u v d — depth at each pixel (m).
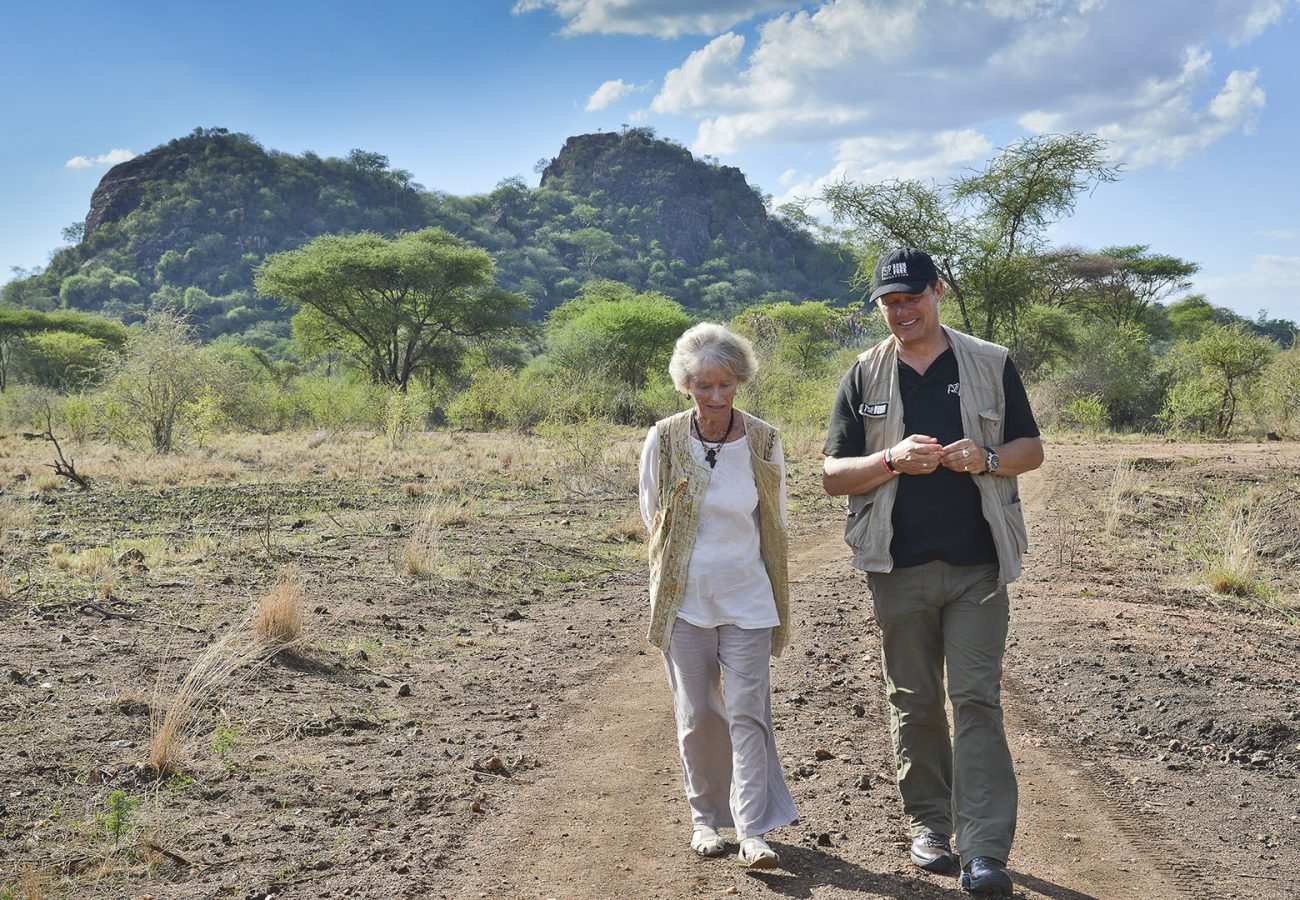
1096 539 11.00
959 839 3.41
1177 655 6.26
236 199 185.25
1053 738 5.07
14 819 3.95
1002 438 3.61
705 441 3.69
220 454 21.14
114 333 62.31
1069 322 35.44
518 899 3.48
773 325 38.62
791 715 5.41
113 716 5.05
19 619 6.79
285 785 4.41
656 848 3.87
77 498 14.01
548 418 28.19
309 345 52.19
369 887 3.56
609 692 5.90
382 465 18.86
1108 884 3.56
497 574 9.15
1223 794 4.42
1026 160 28.75
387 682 5.99
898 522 3.57
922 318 3.59
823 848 3.83
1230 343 26.44
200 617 7.09
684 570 3.66
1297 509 11.95
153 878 3.59
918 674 3.65
